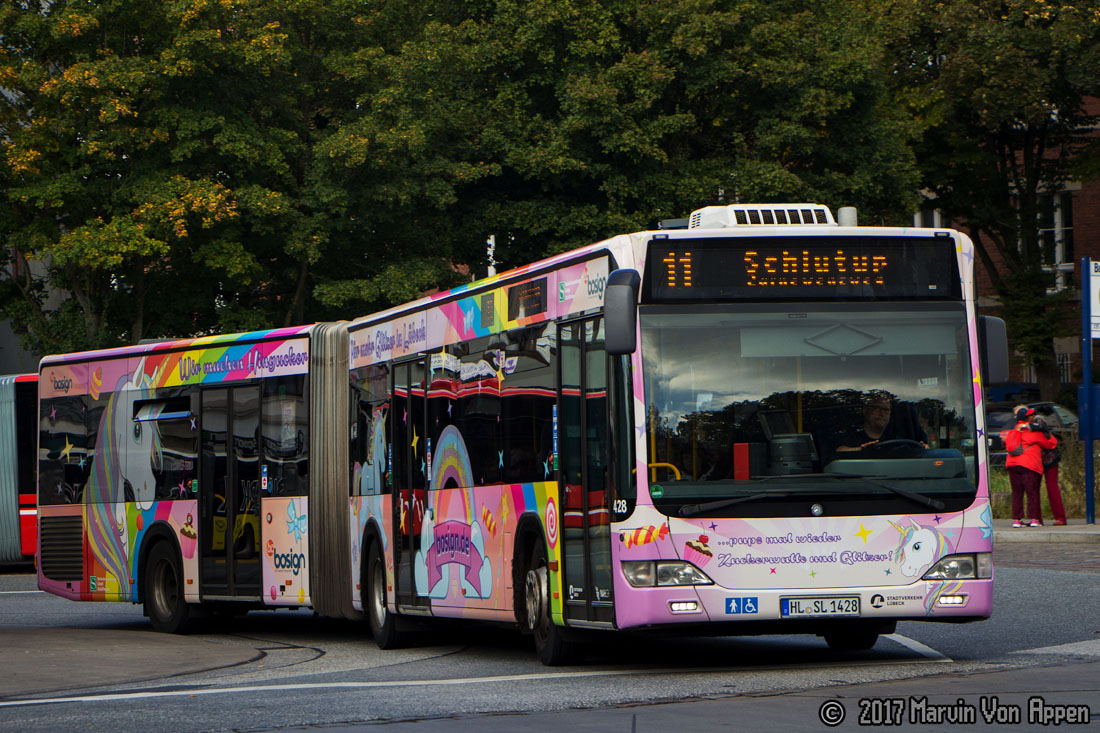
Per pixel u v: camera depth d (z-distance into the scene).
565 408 16.86
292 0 53.00
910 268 16.22
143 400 26.86
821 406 15.85
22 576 41.62
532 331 17.75
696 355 15.77
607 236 53.88
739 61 53.69
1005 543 36.62
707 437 15.63
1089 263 37.69
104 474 27.62
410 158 53.47
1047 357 68.56
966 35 61.59
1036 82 61.25
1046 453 38.88
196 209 49.22
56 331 55.44
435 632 22.97
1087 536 35.44
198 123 50.78
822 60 54.59
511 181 56.44
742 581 15.48
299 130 55.84
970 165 67.38
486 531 18.86
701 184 53.28
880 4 63.44
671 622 15.37
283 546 23.77
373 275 55.22
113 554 27.30
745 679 15.17
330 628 26.52
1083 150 67.69
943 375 16.11
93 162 52.25
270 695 15.38
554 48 53.81
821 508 15.64
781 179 52.81
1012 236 68.56
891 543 15.73
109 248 49.28
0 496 41.22
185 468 25.77
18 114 54.00
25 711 14.62
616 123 52.16
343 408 23.58
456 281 58.28
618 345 15.20
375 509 22.34
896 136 56.88
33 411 41.38
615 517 15.63
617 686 15.00
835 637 18.64
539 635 17.55
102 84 49.34
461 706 13.78
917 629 20.78
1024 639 18.92
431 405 20.53
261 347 24.50
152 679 17.89
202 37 49.81
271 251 55.47
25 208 53.97
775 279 16.00
